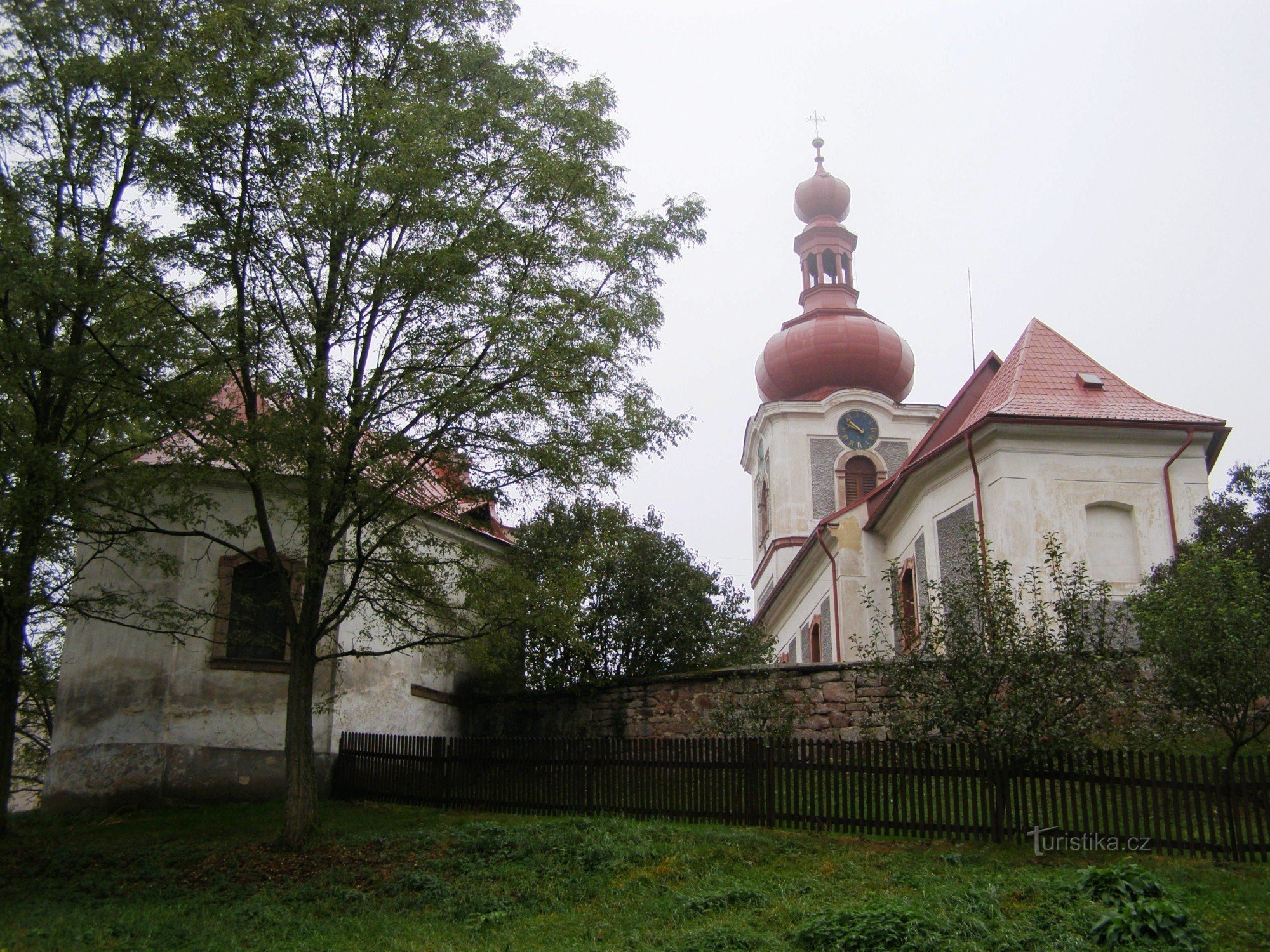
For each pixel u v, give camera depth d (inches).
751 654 1005.2
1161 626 595.2
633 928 481.1
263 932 496.4
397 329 631.8
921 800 590.9
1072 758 561.0
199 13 648.4
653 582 983.6
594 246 644.7
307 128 626.5
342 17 664.4
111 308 601.6
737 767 646.5
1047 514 866.8
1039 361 964.6
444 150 611.2
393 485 619.2
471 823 663.8
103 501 626.5
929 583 644.7
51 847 651.5
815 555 1326.3
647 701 861.2
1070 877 493.0
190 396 597.3
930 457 951.0
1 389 605.3
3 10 647.1
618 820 651.5
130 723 794.8
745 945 444.1
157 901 549.0
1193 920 437.1
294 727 639.8
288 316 628.7
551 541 898.7
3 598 625.9
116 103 627.5
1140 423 871.7
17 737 1211.9
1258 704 628.7
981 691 570.3
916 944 424.8
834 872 534.9
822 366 1770.4
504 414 627.2
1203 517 843.4
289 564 791.7
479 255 621.6
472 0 688.4
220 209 610.2
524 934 484.4
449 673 905.5
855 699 773.9
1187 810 532.4
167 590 813.2
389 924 501.7
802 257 1948.8
